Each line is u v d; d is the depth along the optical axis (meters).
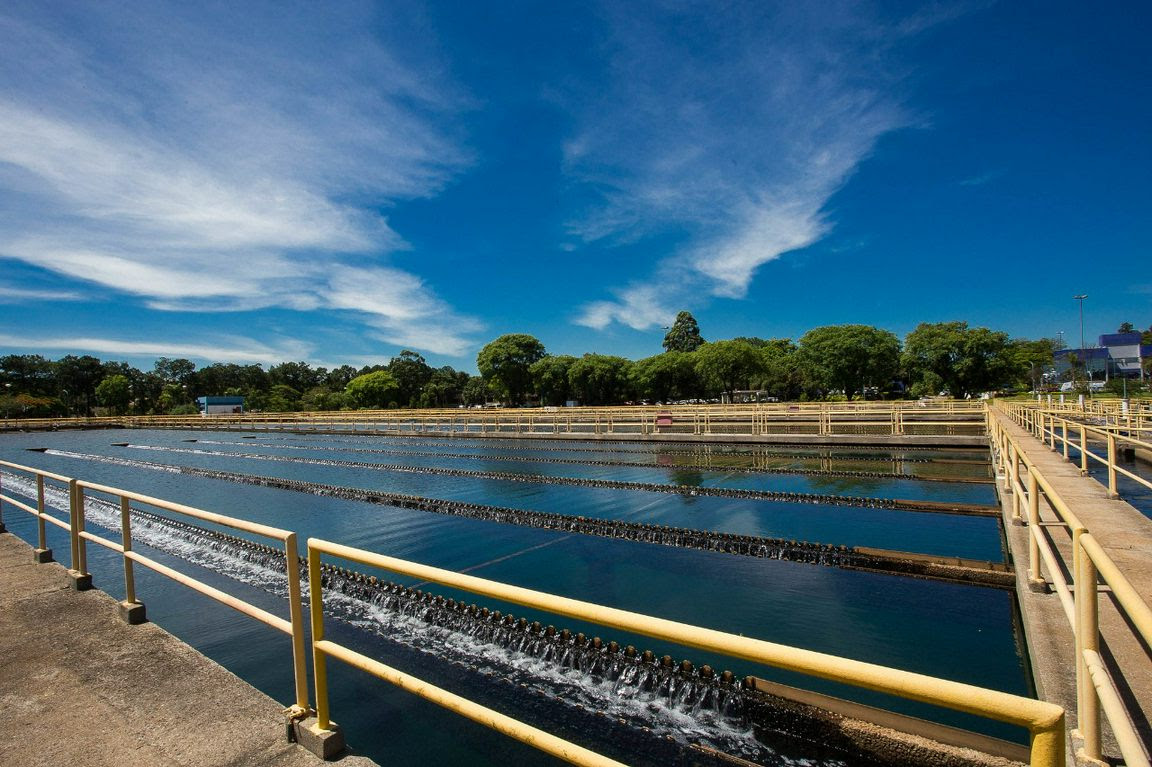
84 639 4.42
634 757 4.61
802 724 4.61
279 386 106.38
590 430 33.53
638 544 10.49
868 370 59.81
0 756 2.99
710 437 25.62
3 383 90.44
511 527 12.13
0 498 7.64
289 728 3.11
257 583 9.30
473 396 100.88
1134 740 1.70
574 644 6.07
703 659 6.18
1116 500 8.72
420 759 4.71
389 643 6.84
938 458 19.16
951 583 7.91
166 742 3.09
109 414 93.62
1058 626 4.36
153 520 13.73
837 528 10.86
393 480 19.19
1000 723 4.84
